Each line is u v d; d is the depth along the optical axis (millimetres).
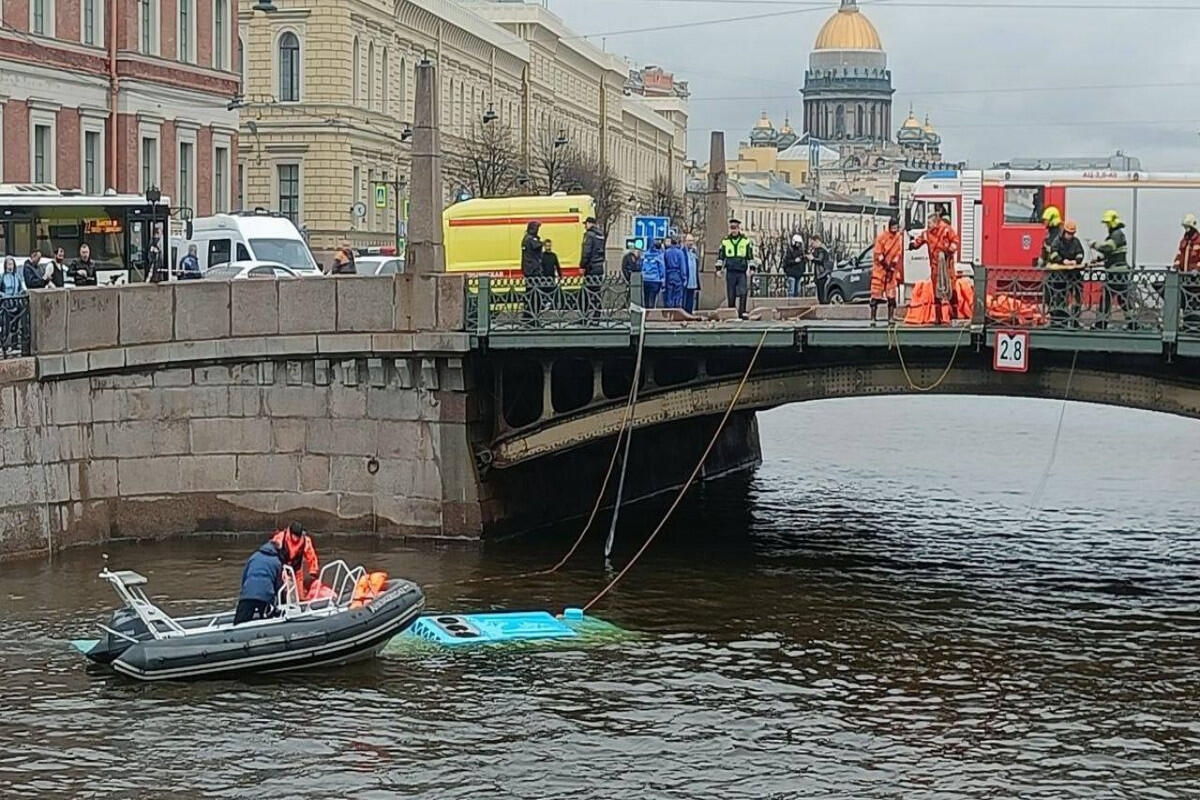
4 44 54250
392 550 34125
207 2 67312
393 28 87250
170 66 63938
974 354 32469
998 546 37000
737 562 34469
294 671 25656
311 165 79688
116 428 34094
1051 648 27766
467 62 100562
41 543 32812
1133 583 32969
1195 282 29578
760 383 34156
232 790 20984
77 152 58844
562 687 25188
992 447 58625
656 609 30000
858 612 30078
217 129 68125
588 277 34438
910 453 56469
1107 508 43375
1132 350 30031
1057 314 30766
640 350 33281
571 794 20938
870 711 24281
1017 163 57719
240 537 34844
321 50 79625
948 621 29484
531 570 32875
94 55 59562
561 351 34250
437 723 23469
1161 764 22281
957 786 21391
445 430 34438
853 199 196750
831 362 33562
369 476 34781
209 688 24859
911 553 35938
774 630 28656
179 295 34375
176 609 28953
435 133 34000
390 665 26203
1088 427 66875
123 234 47812
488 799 20750
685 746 22703
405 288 34125
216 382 34688
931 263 32594
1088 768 22094
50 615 28547
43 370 32875
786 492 45844
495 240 41219
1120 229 34156
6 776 21344
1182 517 41844
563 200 40969
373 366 34469
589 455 40688
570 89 128250
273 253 51531
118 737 22750
